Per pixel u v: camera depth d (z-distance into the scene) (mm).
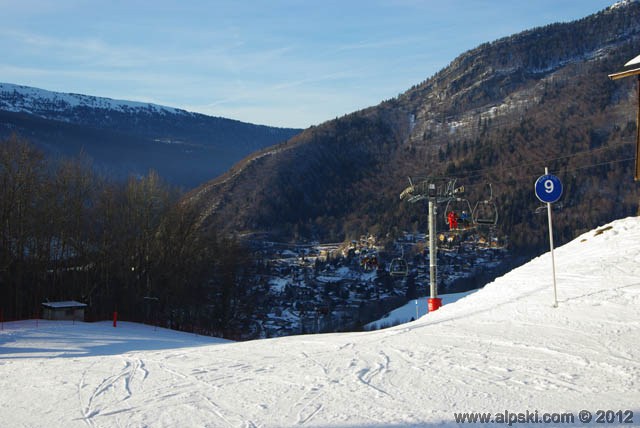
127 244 51281
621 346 9586
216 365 10617
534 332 11133
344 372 9258
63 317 41000
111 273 51562
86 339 27562
